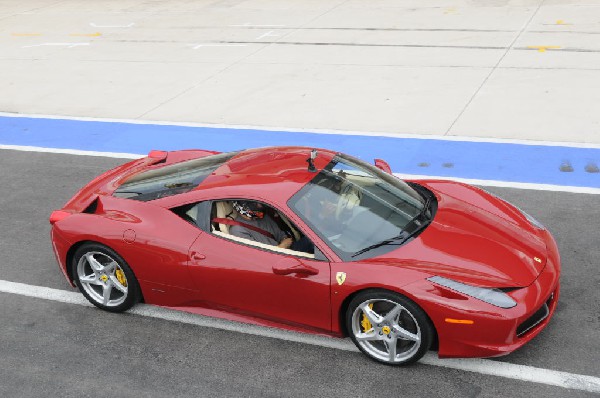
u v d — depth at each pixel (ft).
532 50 42.14
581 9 50.29
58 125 36.76
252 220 17.37
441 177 27.14
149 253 17.89
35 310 19.88
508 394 15.08
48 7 69.97
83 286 19.54
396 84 38.34
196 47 49.44
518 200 24.79
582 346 16.43
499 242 16.49
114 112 38.06
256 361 16.93
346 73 40.93
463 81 37.91
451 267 15.51
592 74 37.17
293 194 17.03
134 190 19.53
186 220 17.92
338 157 19.04
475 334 14.92
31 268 22.29
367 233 16.48
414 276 15.23
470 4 54.75
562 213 23.53
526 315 14.89
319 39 48.73
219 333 18.22
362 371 16.20
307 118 34.65
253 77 41.75
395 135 31.65
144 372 16.85
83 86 43.06
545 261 16.28
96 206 19.52
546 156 28.25
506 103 34.35
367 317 16.02
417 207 17.76
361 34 49.06
